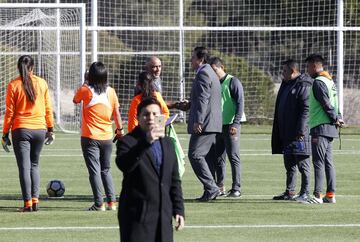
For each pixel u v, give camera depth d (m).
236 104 32.72
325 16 73.50
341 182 37.50
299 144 30.83
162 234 17.03
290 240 24.03
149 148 17.16
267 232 25.23
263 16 77.12
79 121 61.66
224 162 33.31
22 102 28.28
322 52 73.94
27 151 28.61
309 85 30.80
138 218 17.00
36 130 28.50
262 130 63.91
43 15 61.56
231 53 76.81
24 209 28.86
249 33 77.12
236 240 24.02
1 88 65.44
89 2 78.88
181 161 29.09
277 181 37.94
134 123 28.42
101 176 29.08
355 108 70.19
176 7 80.00
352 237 24.52
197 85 30.72
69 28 59.72
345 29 63.25
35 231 25.23
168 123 28.38
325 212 28.86
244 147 53.03
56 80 63.38
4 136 28.47
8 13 61.81
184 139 56.59
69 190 34.59
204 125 30.80
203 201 31.38
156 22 79.94
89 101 28.28
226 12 78.75
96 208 29.08
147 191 17.03
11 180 37.75
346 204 30.78
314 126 30.44
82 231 25.23
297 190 35.22
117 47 73.31
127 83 68.81
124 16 79.25
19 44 65.50
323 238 24.34
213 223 26.70
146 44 79.19
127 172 17.11
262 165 43.94
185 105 31.47
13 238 24.16
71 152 49.56
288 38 76.00
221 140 33.09
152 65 29.17
